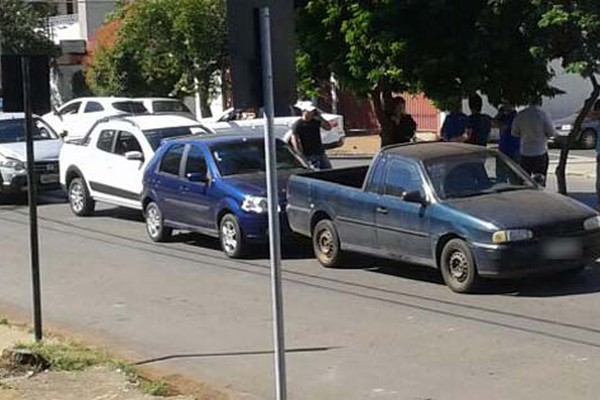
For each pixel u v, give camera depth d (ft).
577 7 56.08
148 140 72.95
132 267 56.85
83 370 34.76
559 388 31.22
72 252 62.80
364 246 51.21
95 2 199.21
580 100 150.82
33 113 37.37
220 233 59.16
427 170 48.03
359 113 162.20
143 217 76.69
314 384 32.96
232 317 43.42
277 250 25.79
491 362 34.50
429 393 31.37
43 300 48.75
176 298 48.01
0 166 86.28
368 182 50.88
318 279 50.93
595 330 38.24
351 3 64.54
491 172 48.93
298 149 68.59
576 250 44.73
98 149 77.10
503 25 60.70
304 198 54.75
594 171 99.76
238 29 25.21
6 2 180.96
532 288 46.16
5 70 37.09
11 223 76.84
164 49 140.05
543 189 49.60
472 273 45.09
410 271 52.01
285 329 40.68
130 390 32.14
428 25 62.85
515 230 43.88
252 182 58.70
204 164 61.05
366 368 34.58
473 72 62.75
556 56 58.95
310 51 68.23
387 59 63.98
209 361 36.40
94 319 44.27
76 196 79.36
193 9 134.41
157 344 39.32
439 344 37.22
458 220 45.37
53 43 186.80
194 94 144.05
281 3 25.54
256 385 33.06
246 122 114.52
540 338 37.35
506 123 66.69
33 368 34.86
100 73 159.22
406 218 48.14
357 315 42.63
